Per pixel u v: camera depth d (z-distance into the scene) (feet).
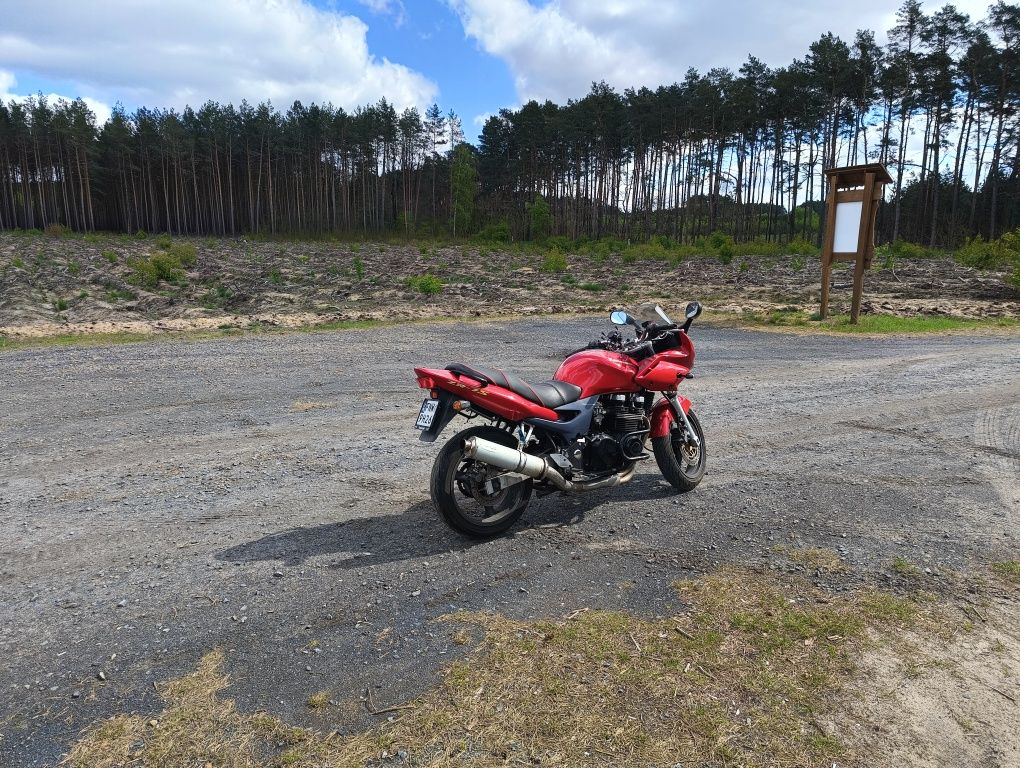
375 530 13.58
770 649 9.29
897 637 9.61
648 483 16.47
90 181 283.79
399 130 298.15
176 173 289.33
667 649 9.29
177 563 12.10
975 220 209.87
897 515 14.24
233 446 19.45
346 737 7.59
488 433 12.92
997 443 19.56
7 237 181.68
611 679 8.61
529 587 11.19
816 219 295.07
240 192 314.35
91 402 24.80
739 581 11.31
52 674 8.85
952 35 172.65
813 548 12.60
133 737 7.63
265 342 39.93
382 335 43.39
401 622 10.09
